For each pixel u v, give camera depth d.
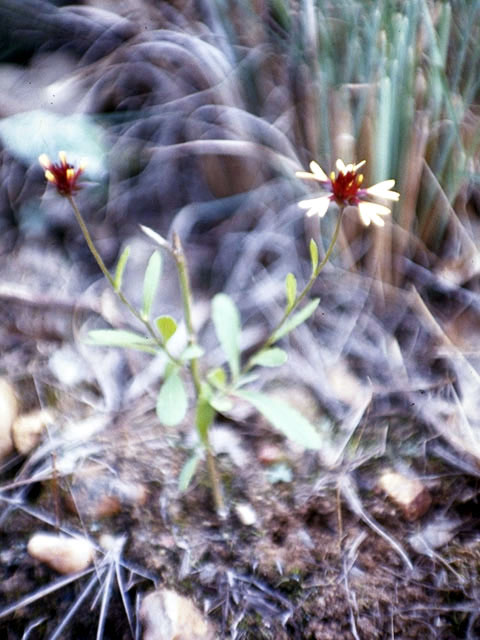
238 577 0.34
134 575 0.34
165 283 0.46
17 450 0.37
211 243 0.49
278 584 0.34
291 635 0.33
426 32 0.47
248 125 0.50
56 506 0.35
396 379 0.41
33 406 0.39
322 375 0.41
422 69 0.47
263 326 0.44
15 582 0.33
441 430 0.39
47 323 0.44
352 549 0.35
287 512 0.36
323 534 0.35
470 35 0.49
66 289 0.46
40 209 0.49
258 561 0.35
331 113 0.45
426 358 0.42
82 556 0.34
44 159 0.31
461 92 0.50
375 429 0.39
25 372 0.41
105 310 0.45
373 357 0.42
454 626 0.33
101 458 0.38
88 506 0.36
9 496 0.36
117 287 0.31
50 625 0.33
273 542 0.35
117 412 0.40
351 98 0.47
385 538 0.35
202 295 0.46
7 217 0.50
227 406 0.31
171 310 0.45
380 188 0.31
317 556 0.35
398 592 0.34
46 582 0.34
